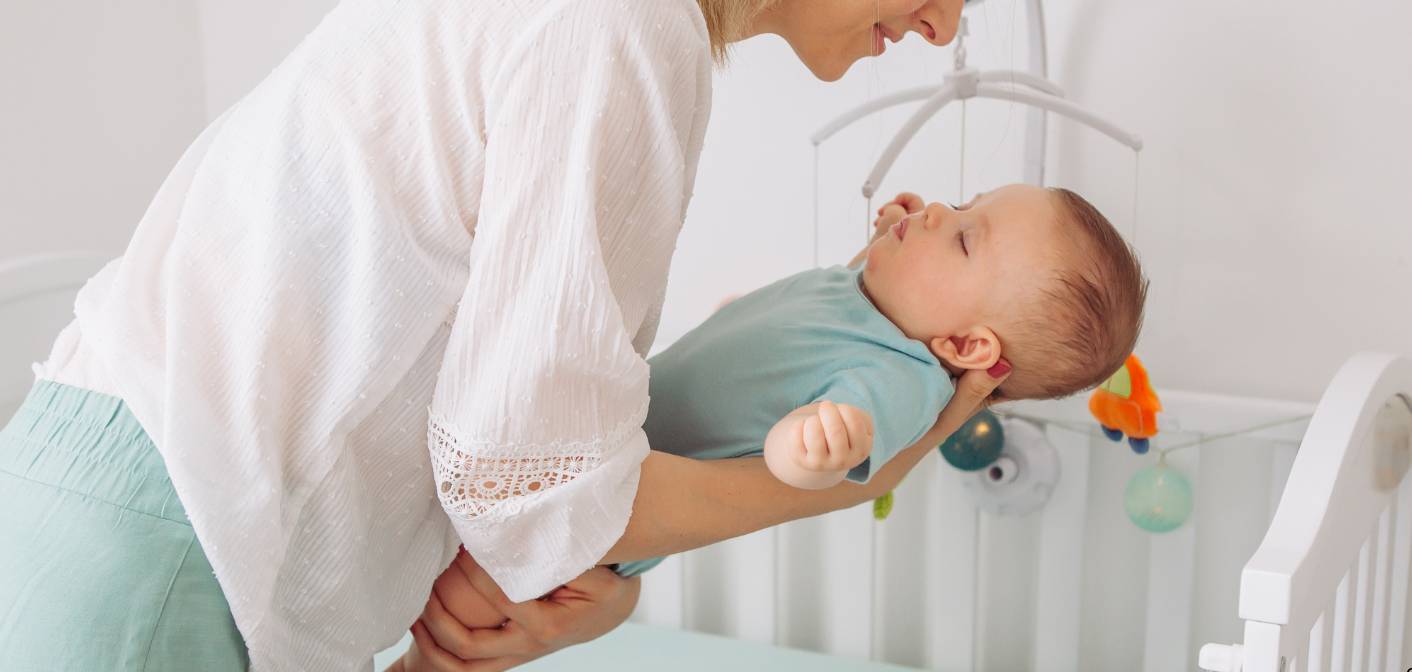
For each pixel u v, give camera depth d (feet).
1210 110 4.99
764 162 5.71
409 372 2.61
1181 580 5.17
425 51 2.52
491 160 2.45
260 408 2.51
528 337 2.43
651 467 2.76
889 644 5.95
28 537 2.52
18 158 5.76
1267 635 2.82
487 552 2.68
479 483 2.55
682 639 5.85
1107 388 4.68
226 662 2.56
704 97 2.70
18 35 5.69
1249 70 4.90
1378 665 4.13
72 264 4.90
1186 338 5.20
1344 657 3.63
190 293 2.56
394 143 2.51
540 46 2.45
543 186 2.43
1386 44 4.69
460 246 2.54
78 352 2.73
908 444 3.32
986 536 5.66
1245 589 2.84
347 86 2.54
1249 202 5.00
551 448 2.52
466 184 2.53
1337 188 4.87
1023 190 3.88
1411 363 3.81
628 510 2.67
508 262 2.43
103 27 6.07
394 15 2.58
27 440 2.64
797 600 6.02
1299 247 4.97
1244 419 4.91
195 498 2.46
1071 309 3.67
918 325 3.76
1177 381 5.25
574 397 2.51
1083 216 3.79
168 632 2.47
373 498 2.75
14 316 4.73
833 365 3.42
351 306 2.53
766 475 2.97
